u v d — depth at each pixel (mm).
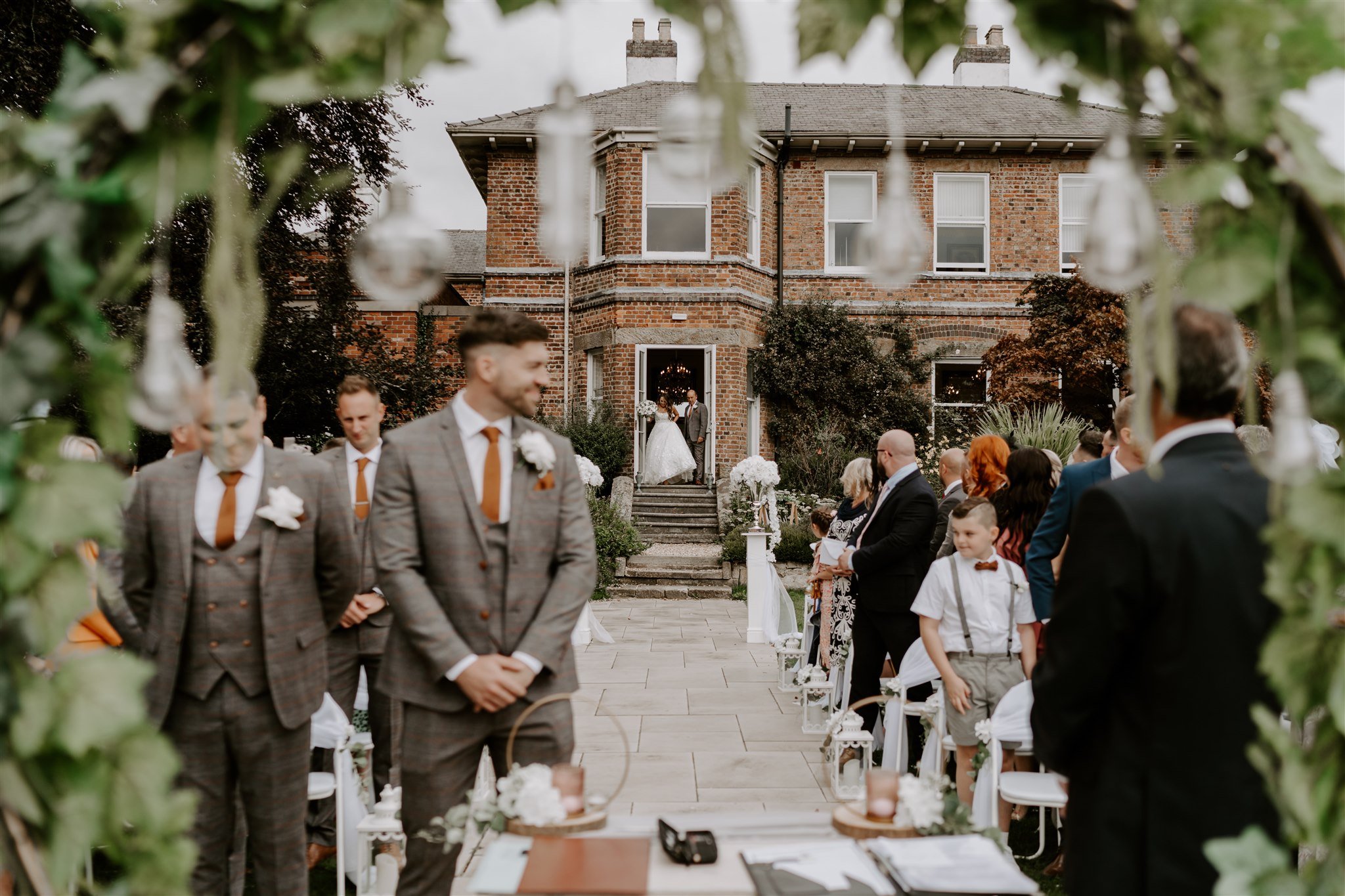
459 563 2727
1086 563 1803
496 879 1921
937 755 3996
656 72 18672
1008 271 16391
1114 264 1310
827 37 1434
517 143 16078
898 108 1468
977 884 1884
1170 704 1728
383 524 2740
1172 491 1776
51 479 1320
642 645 9086
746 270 15797
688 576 12469
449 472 2764
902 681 4227
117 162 1264
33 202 1227
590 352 16219
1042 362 14578
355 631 4055
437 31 1303
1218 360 1788
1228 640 1714
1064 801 3322
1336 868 1448
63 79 1230
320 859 3971
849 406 15648
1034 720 1918
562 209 1355
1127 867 1735
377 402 4203
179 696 2779
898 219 1444
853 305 16359
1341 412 1409
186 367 1346
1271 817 1709
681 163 1385
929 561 5070
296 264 11773
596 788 4855
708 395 15609
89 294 1310
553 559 2859
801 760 5363
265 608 2807
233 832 3016
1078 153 16297
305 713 2895
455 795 2678
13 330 1269
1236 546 1740
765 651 8820
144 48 1244
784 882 1902
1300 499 1378
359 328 13391
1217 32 1269
